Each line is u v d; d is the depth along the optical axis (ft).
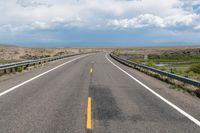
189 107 30.71
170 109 29.48
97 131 21.08
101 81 53.88
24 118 24.57
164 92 41.47
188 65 157.48
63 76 62.49
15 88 42.86
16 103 31.14
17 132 20.47
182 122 24.16
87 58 170.30
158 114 27.07
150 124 23.34
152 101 33.88
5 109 28.07
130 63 98.73
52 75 64.64
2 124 22.58
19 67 75.15
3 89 41.68
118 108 29.55
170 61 193.88
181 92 42.24
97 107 29.84
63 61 133.59
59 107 29.37
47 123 23.03
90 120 24.29
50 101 32.63
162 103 32.73
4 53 233.76
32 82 50.85
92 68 88.58
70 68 87.97
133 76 65.21
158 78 62.69
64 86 45.91
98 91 41.14
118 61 137.69
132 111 28.19
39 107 29.22
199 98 37.35
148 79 59.67
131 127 22.33
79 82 51.75
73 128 21.74
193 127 22.61
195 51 330.13
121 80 56.29
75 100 33.60
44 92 39.32
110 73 71.67
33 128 21.52
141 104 31.91
